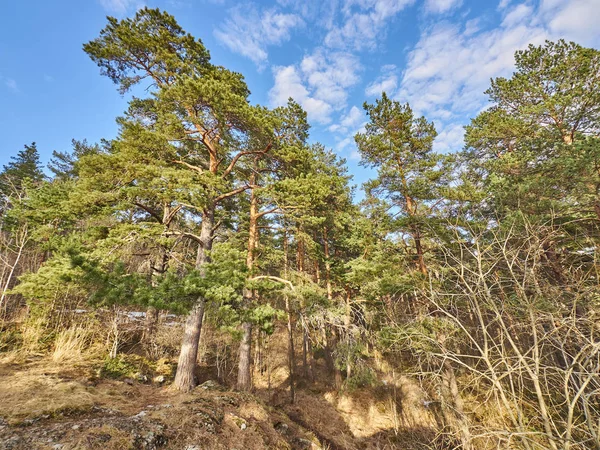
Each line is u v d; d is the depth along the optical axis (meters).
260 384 14.48
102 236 9.20
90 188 8.30
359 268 12.33
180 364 8.59
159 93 8.95
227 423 6.51
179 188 8.09
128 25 10.27
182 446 5.12
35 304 10.35
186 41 10.82
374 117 13.62
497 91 15.09
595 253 6.07
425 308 9.85
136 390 7.84
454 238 9.46
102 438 4.49
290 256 17.95
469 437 4.93
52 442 4.16
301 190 9.59
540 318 4.96
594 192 8.99
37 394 5.82
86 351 10.02
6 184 20.17
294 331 20.59
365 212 13.73
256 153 11.42
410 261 12.33
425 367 9.89
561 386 5.18
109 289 5.90
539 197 9.59
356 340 13.18
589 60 12.07
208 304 7.47
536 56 13.63
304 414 12.16
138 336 13.05
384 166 12.51
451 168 11.59
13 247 14.82
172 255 9.21
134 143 8.27
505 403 4.34
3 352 8.53
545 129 12.16
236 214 14.98
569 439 3.45
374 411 13.20
